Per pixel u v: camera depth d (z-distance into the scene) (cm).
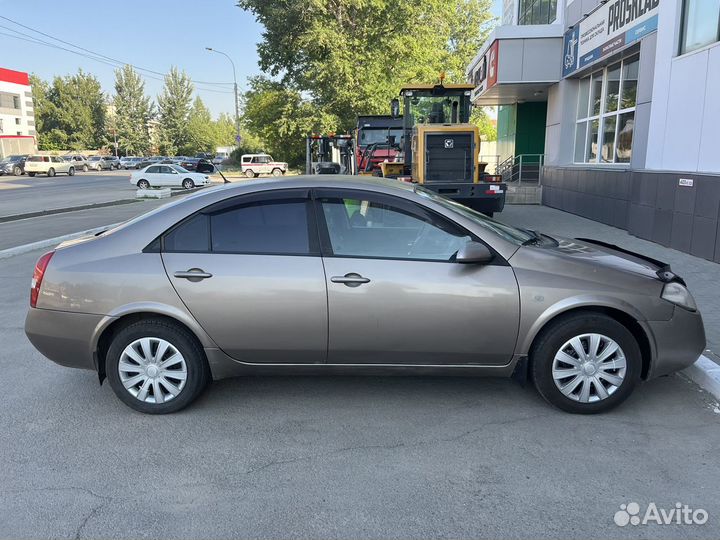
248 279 378
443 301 374
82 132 8462
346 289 376
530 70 1744
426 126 1230
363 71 3253
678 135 928
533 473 321
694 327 386
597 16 1384
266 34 3366
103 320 383
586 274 380
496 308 374
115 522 283
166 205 410
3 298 712
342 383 450
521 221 1402
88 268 387
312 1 3072
